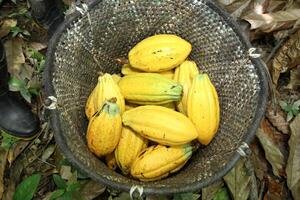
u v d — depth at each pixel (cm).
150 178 82
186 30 95
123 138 84
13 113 98
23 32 112
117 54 98
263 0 108
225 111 90
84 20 88
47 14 102
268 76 100
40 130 101
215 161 82
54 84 81
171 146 82
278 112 103
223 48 91
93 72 95
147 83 85
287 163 94
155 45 89
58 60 84
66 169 95
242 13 108
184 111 88
